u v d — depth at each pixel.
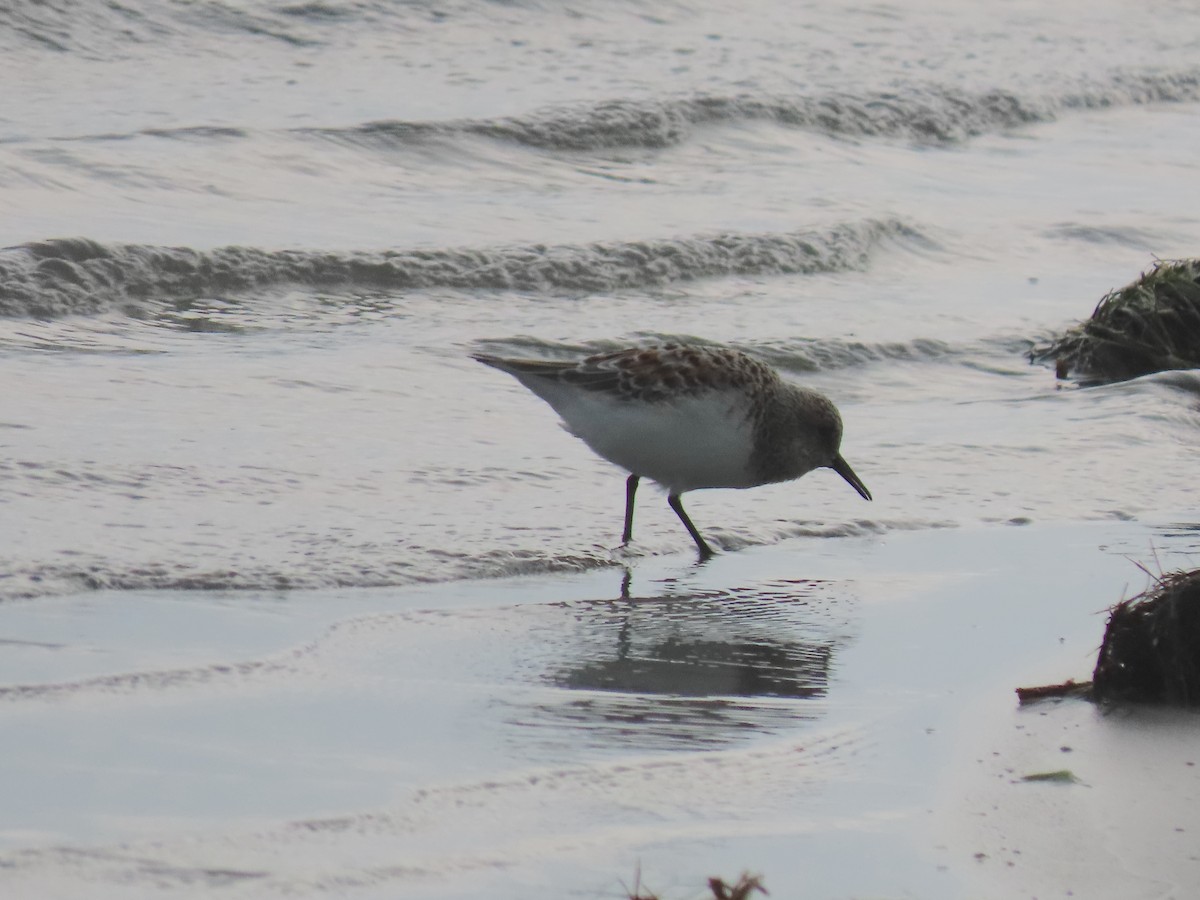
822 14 35.66
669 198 23.62
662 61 30.09
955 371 18.30
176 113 24.02
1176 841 7.16
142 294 17.67
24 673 8.47
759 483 12.17
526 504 12.52
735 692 9.15
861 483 12.47
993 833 7.21
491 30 30.50
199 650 9.05
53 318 16.81
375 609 10.12
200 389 14.63
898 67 32.31
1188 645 8.80
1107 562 12.03
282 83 26.31
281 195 21.41
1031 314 20.44
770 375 12.00
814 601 11.05
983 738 8.39
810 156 27.14
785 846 7.03
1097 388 17.52
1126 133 32.06
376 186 22.50
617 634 10.11
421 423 14.31
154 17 27.84
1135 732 8.45
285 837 6.79
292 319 17.64
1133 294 19.52
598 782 7.64
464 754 7.91
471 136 24.58
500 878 6.58
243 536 11.03
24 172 20.38
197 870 6.44
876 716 8.78
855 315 19.67
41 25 26.69
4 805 6.96
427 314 18.23
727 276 20.94
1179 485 14.24
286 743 7.87
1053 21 39.06
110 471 12.01
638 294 19.94
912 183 26.47
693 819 7.27
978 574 11.73
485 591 10.77
